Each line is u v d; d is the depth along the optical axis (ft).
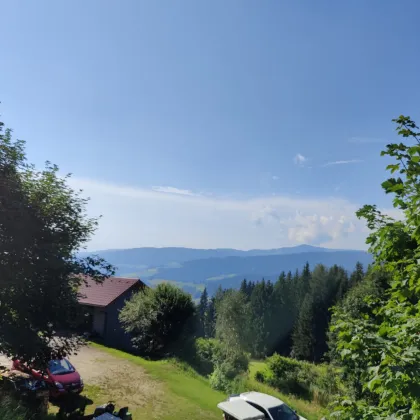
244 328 96.58
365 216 13.55
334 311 12.76
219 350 84.74
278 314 250.78
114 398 48.42
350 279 231.09
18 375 39.06
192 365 76.74
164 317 82.74
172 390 54.39
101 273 35.53
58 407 41.91
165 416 43.98
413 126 11.54
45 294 31.58
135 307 85.25
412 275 11.03
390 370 9.07
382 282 50.39
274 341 242.17
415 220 10.45
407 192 11.30
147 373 62.34
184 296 86.99
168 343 82.69
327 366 80.79
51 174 33.04
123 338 95.96
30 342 30.48
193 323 87.20
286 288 264.52
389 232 12.05
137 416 43.01
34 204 31.14
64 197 33.40
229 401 41.60
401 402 9.90
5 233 28.66
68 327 35.09
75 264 33.88
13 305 30.27
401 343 10.02
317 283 233.35
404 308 12.15
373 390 10.27
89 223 35.68
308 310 209.67
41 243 30.63
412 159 10.59
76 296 35.68
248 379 73.15
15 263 29.43
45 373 36.99
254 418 36.40
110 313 93.56
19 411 27.86
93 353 74.74
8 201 28.45
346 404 12.21
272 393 65.16
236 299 97.35
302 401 69.92
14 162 30.09
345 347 11.12
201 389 58.95
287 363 84.28
